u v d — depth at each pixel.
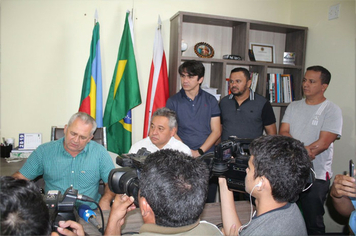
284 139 0.89
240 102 2.59
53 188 1.75
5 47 2.59
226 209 1.16
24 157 2.40
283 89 3.13
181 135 2.52
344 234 2.61
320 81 2.28
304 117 2.37
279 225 0.84
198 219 0.79
